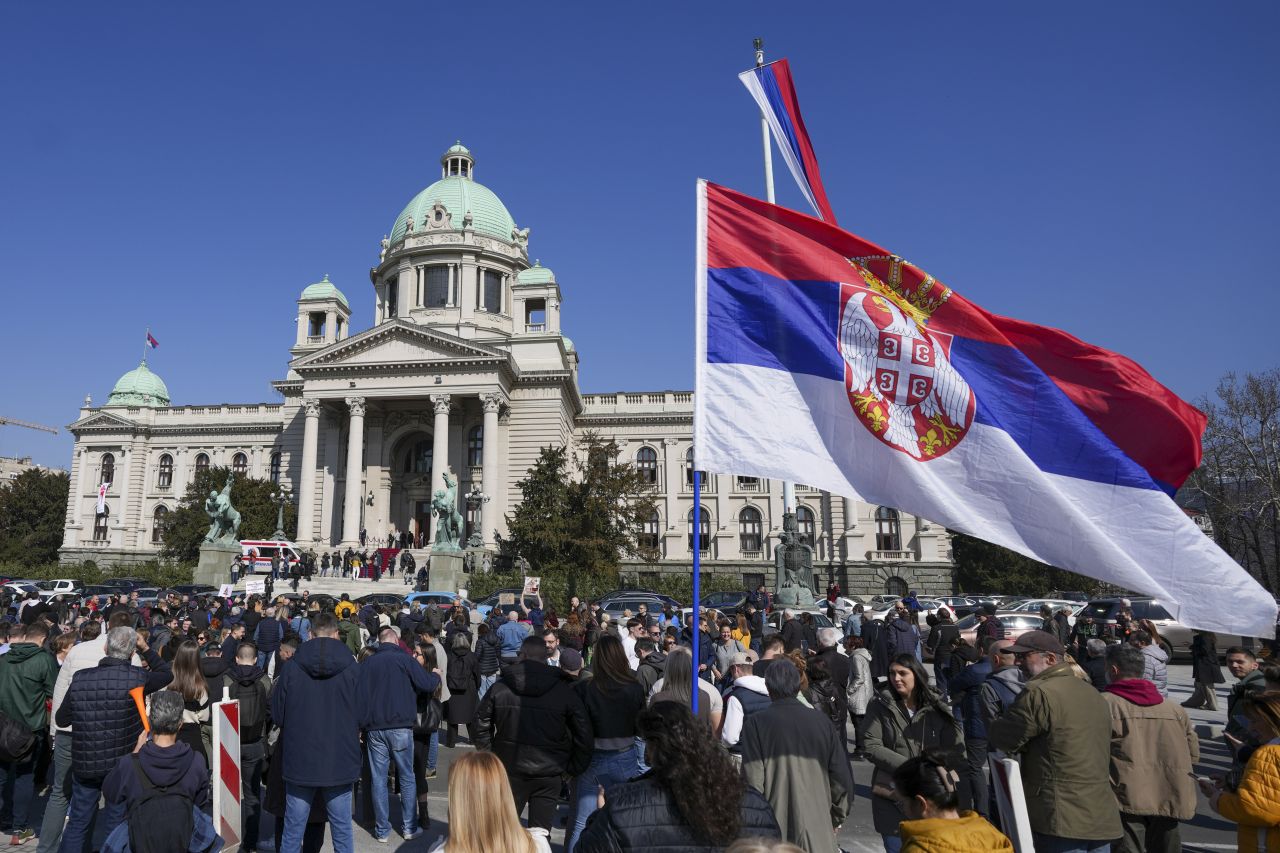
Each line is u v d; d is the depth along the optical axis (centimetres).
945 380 808
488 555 5956
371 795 1107
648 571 7131
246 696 984
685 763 441
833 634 1341
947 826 484
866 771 1448
